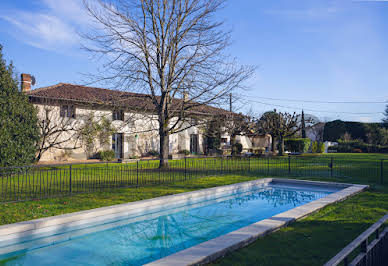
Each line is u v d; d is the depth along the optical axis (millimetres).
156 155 23484
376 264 2902
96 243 5000
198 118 15023
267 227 4758
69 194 7746
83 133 18422
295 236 4551
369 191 8531
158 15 13781
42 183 9906
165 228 5930
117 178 11227
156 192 8195
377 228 3002
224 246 3871
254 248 4039
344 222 5312
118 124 21516
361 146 35688
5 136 11414
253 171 13773
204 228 5949
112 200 7082
